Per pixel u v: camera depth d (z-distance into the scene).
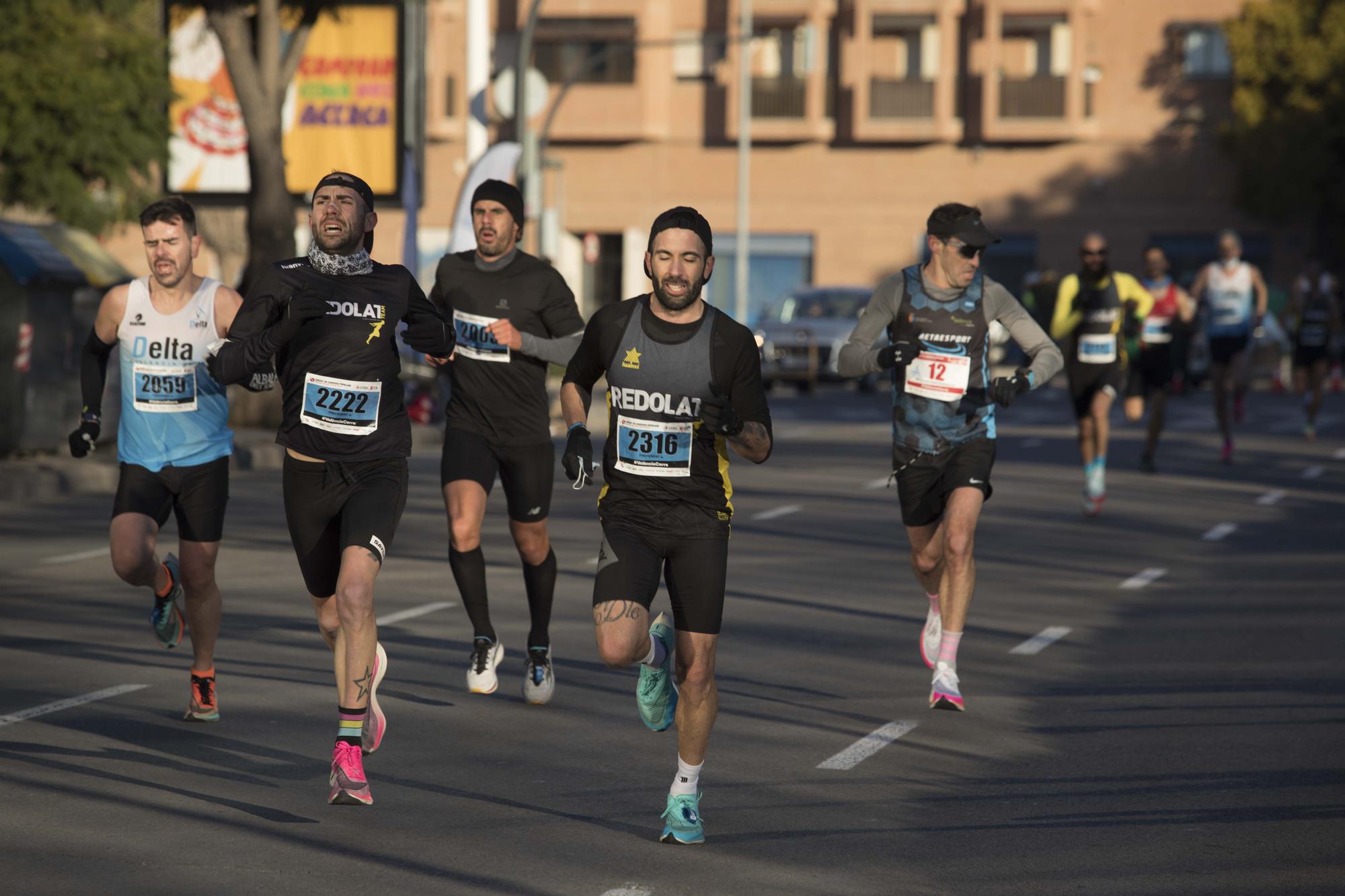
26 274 53.59
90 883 15.77
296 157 81.88
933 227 24.66
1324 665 26.94
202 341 21.52
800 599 32.62
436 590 33.12
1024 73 151.62
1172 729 22.64
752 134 152.00
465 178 71.56
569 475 17.53
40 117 75.56
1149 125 150.50
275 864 16.42
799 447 67.25
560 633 29.05
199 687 22.19
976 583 35.06
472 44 80.25
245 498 48.62
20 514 44.75
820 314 109.69
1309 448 68.00
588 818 18.22
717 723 22.73
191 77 80.50
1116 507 48.16
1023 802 19.09
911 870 16.58
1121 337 45.03
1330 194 143.38
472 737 21.83
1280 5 142.38
